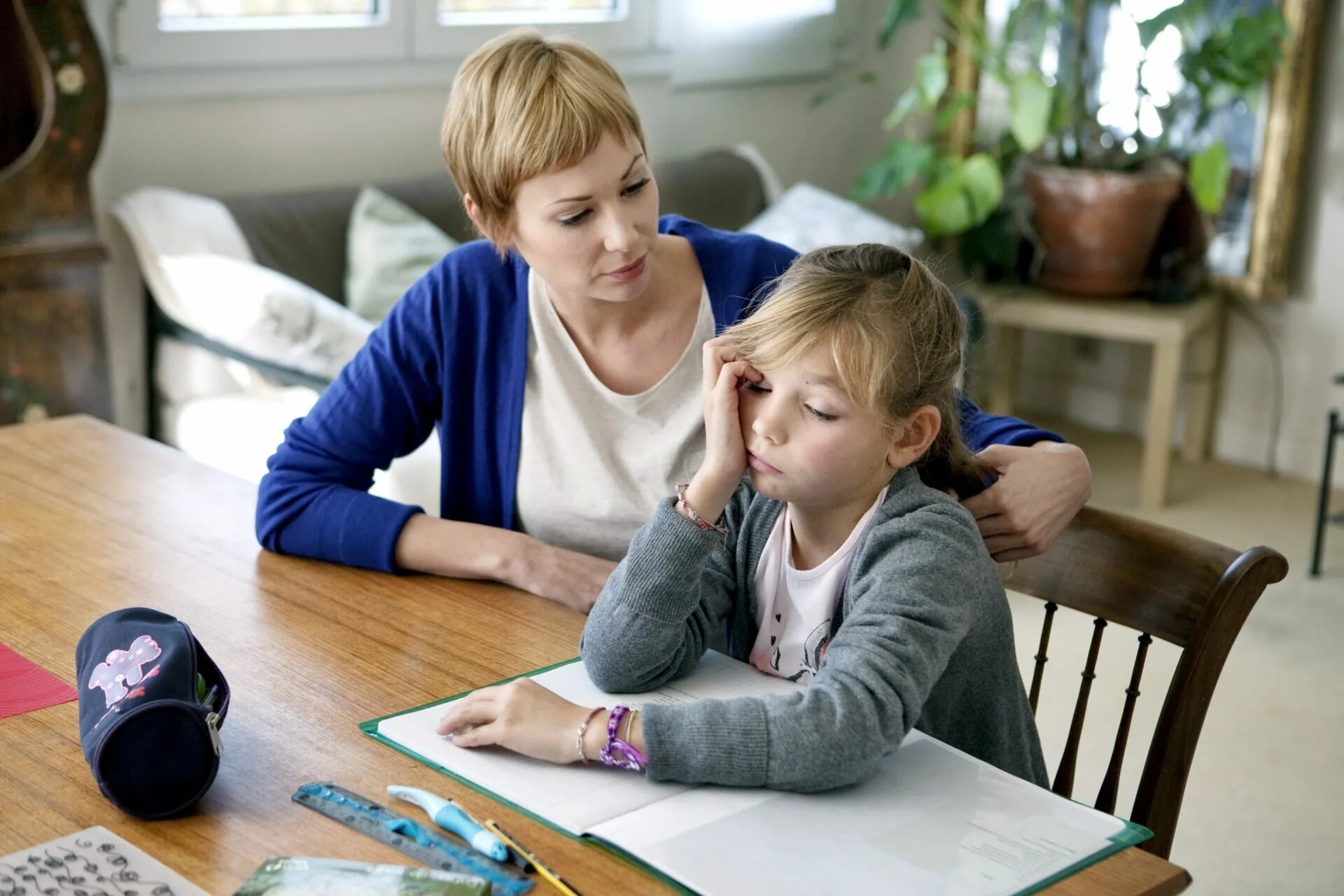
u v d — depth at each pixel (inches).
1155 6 150.7
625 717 38.8
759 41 169.6
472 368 58.1
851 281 41.4
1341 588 132.1
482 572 53.1
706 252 57.7
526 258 53.1
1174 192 155.4
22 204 98.4
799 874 33.7
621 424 57.3
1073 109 162.4
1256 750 101.8
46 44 96.7
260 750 40.1
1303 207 159.9
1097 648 51.1
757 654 47.9
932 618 40.9
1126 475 163.3
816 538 46.1
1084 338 180.4
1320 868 87.1
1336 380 130.3
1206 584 48.0
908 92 182.9
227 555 55.2
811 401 41.1
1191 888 84.7
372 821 36.2
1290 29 150.6
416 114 141.9
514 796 37.5
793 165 181.2
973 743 46.7
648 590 43.1
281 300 102.3
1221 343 168.9
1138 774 98.3
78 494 60.9
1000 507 49.3
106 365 105.8
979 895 33.0
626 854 34.9
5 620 48.6
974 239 164.4
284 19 129.0
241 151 128.6
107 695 37.7
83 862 34.4
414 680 44.9
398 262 122.6
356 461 58.2
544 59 49.4
